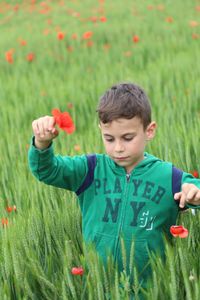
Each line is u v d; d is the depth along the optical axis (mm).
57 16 20969
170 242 3150
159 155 4922
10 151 5902
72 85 9062
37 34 16969
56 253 3578
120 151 2910
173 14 18203
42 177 3104
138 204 3049
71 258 3104
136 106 2871
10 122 7488
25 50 14570
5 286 3029
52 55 13281
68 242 3092
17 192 4594
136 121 2885
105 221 3100
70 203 3922
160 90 8164
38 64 12578
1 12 24594
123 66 10781
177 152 5023
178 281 2930
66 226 3703
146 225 3033
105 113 2869
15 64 12992
